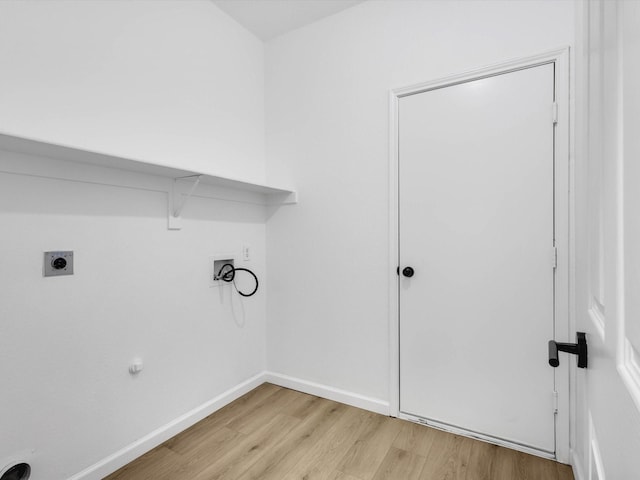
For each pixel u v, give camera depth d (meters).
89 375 1.38
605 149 0.55
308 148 2.15
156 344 1.64
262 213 2.33
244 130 2.19
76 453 1.34
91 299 1.39
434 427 1.74
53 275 1.27
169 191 1.69
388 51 1.87
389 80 1.86
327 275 2.08
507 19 1.55
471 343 1.65
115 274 1.47
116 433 1.47
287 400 2.06
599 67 0.61
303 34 2.17
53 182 1.27
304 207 2.17
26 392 1.20
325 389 2.08
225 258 2.03
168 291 1.70
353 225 1.99
